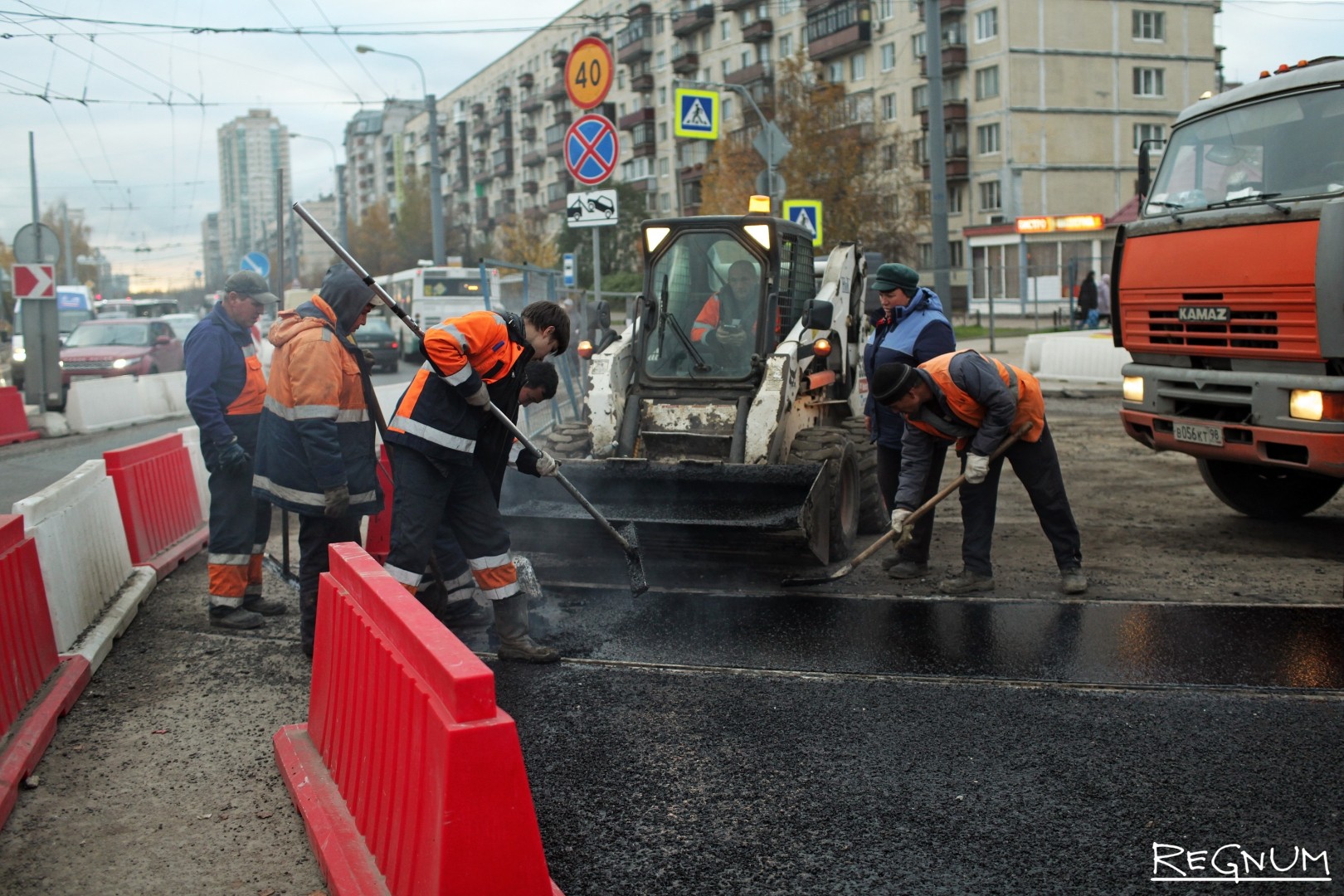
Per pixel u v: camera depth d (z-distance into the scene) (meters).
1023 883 3.03
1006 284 38.34
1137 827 3.33
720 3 54.28
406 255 59.22
